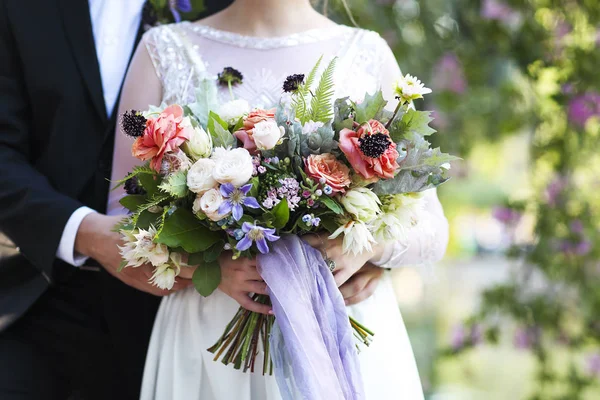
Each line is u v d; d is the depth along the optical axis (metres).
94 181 2.61
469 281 7.68
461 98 4.12
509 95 4.13
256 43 2.24
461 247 9.29
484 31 4.05
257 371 2.08
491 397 6.80
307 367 1.83
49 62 2.58
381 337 2.16
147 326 2.56
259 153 1.88
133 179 2.05
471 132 4.25
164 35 2.30
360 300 2.16
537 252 4.22
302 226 1.88
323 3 2.83
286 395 1.88
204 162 1.83
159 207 1.93
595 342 4.29
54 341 2.58
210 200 1.80
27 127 2.61
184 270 2.05
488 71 4.12
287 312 1.85
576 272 4.22
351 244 1.89
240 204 1.80
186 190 1.85
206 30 2.30
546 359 4.34
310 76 1.92
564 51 4.09
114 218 2.30
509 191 4.98
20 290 2.53
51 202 2.38
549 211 4.20
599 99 4.09
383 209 1.94
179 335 2.15
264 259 1.90
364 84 2.21
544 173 4.25
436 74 4.11
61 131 2.59
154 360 2.20
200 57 2.24
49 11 2.62
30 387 2.45
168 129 1.85
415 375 2.24
